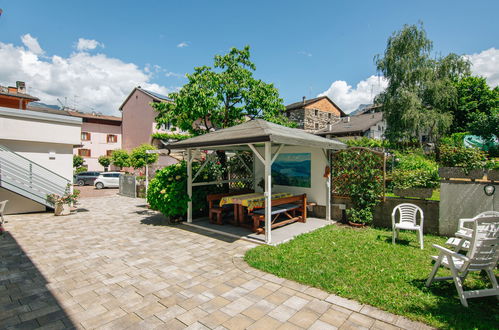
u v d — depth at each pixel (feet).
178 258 17.88
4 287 13.78
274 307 11.58
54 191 37.76
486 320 10.19
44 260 17.70
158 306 11.77
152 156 74.64
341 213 28.07
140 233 24.70
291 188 32.12
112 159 91.91
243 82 34.50
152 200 28.71
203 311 11.32
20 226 28.12
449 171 21.43
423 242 20.34
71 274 15.38
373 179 25.72
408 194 23.97
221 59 35.45
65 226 27.99
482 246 11.03
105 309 11.57
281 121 38.65
